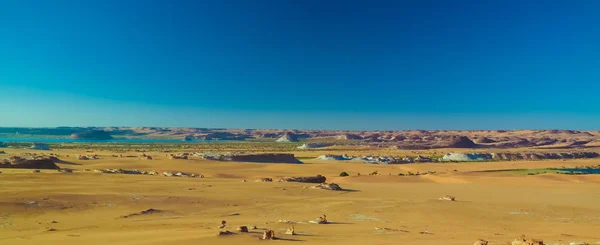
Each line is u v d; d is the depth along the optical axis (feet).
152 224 80.43
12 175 140.26
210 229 72.13
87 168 251.80
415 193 168.86
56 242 57.21
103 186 130.93
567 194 175.52
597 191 190.49
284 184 175.32
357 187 189.16
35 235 64.44
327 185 167.12
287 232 68.90
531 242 56.65
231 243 57.41
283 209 112.57
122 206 100.58
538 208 127.85
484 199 152.15
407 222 96.53
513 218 108.17
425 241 64.28
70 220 82.23
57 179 141.08
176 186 145.59
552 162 451.53
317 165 362.94
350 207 119.03
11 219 79.56
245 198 128.16
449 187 205.57
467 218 105.81
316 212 108.88
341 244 59.36
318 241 61.82
